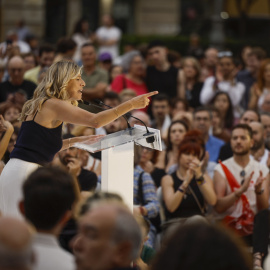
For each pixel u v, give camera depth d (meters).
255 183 15.28
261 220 14.42
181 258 5.75
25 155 10.48
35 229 7.25
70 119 10.46
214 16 37.19
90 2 51.94
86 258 6.30
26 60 22.20
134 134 10.63
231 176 15.34
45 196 7.20
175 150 17.03
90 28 52.03
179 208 14.81
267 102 20.69
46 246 6.92
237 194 14.77
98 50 37.66
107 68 27.70
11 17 49.84
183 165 15.17
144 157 16.28
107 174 10.77
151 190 14.73
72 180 7.49
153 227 14.55
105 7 52.22
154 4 54.19
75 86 10.77
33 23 50.19
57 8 50.78
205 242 5.75
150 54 23.53
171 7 54.62
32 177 7.39
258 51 23.97
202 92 23.05
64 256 6.91
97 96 20.34
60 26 50.88
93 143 10.95
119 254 6.30
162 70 23.34
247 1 43.78
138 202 14.80
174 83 23.28
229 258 5.70
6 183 10.41
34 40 31.53
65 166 13.59
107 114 10.35
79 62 22.47
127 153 10.90
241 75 24.00
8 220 5.87
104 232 6.27
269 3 46.53
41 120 10.58
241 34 43.16
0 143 12.16
